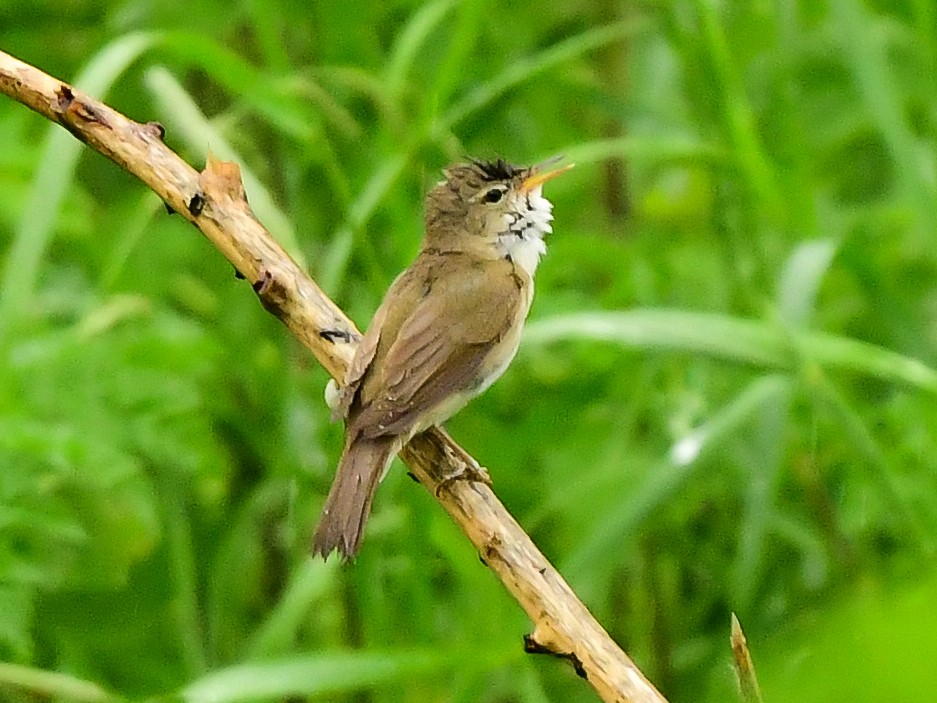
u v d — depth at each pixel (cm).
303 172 1003
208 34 1121
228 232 707
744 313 1080
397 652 738
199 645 897
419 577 862
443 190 919
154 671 927
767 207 1021
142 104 1177
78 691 762
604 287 1252
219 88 1218
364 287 1061
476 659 747
